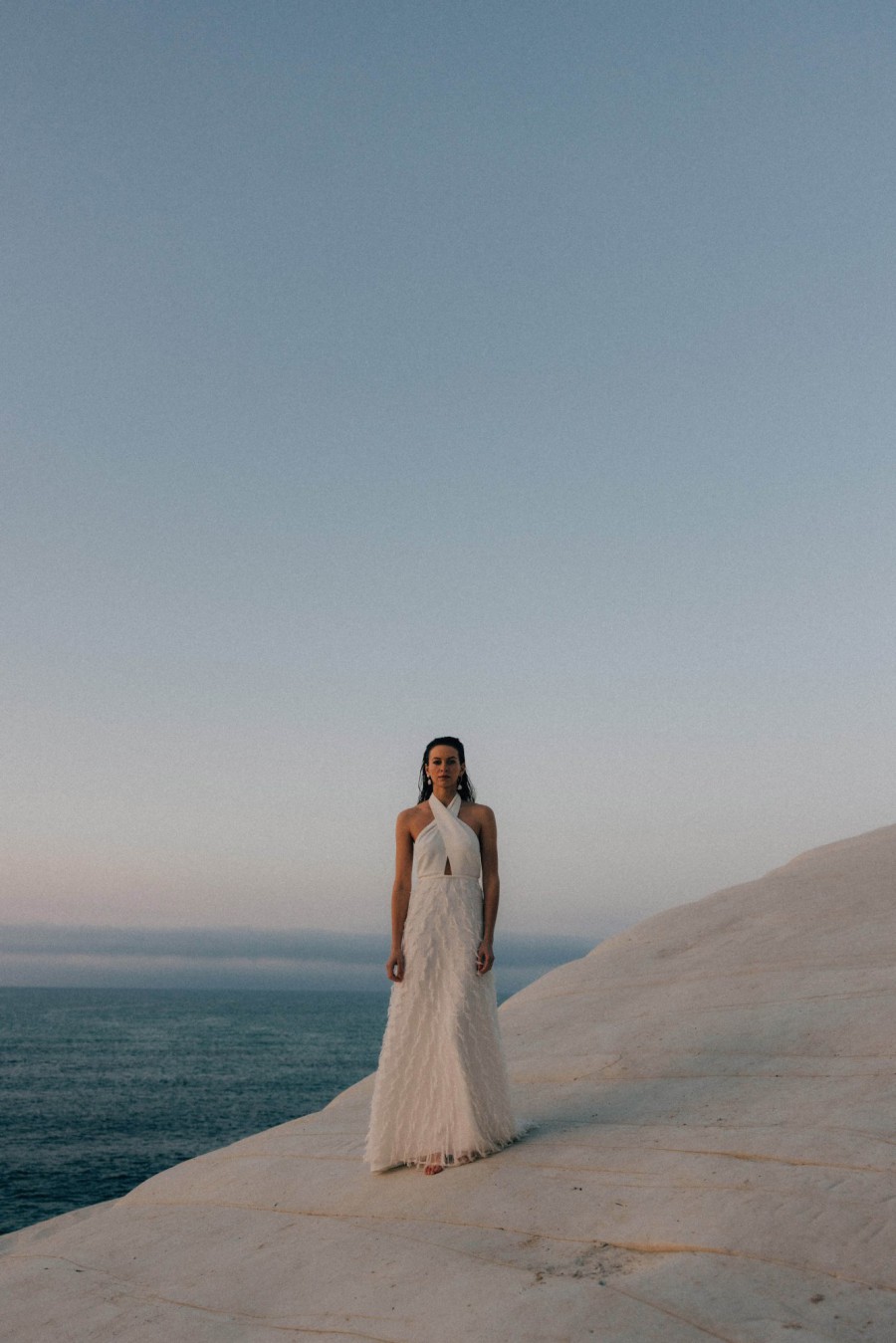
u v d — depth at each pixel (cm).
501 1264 362
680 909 980
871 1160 378
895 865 951
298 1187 518
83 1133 6172
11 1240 645
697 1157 420
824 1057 523
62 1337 388
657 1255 348
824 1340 276
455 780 517
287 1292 384
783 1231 338
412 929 500
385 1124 493
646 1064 586
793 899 914
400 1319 334
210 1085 9194
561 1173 439
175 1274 434
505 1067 496
